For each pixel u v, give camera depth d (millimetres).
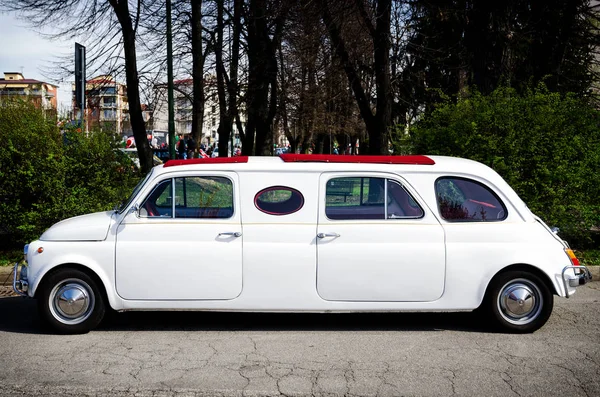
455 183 6195
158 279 5895
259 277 5895
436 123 10844
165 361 5242
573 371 5043
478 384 4734
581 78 18938
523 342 5844
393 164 6223
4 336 6008
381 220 6027
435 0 15203
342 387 4645
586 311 7051
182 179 6066
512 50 15297
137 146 15133
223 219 5984
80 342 5797
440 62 19609
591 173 9453
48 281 5930
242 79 19375
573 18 17234
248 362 5223
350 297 5930
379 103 13906
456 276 5969
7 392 4523
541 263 5996
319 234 5902
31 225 8992
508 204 6184
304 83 22969
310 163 6152
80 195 9297
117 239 5934
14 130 9250
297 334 6117
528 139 9578
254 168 6094
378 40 13586
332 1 13914
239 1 18062
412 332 6203
